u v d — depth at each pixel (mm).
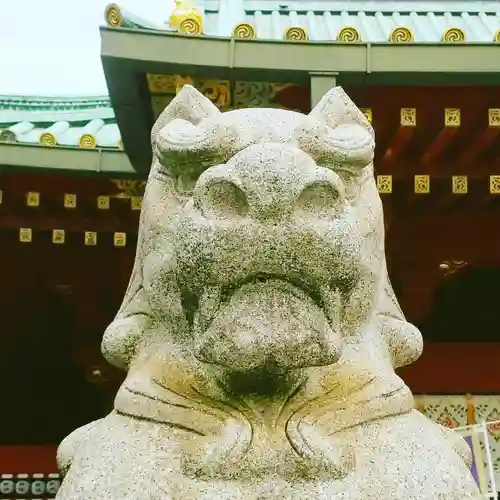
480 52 3055
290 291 1173
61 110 4590
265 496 1188
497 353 4695
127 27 3029
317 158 1304
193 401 1305
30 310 4641
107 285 4426
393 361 1481
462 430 3191
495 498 3031
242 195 1142
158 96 3281
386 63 3039
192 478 1211
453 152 3713
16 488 5008
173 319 1358
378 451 1263
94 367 4926
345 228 1153
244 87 3258
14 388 5094
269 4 4355
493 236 4172
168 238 1354
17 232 4195
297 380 1270
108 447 1289
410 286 4324
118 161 3730
